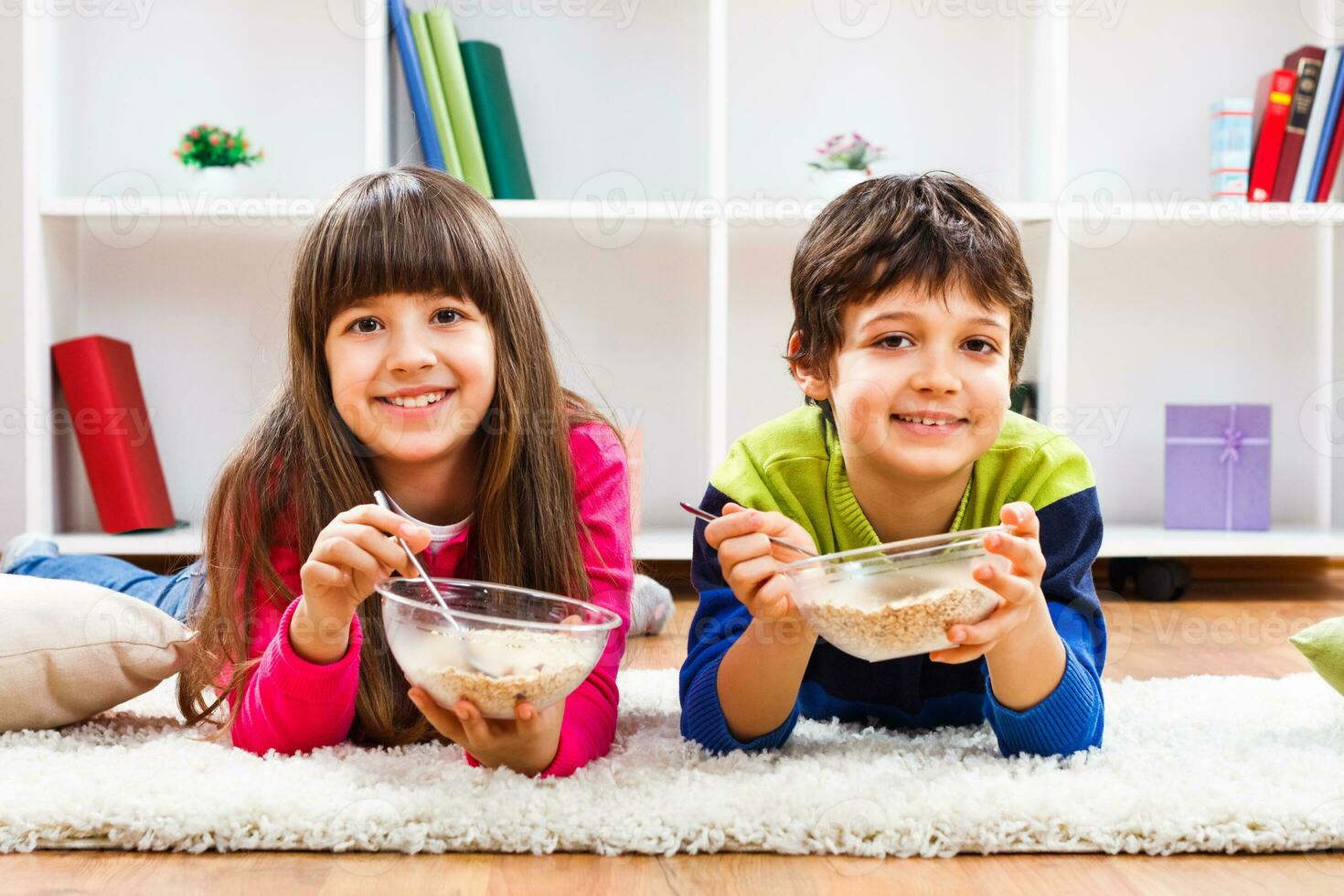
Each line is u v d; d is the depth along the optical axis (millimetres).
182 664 1075
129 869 736
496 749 844
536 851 769
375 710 1025
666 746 977
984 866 753
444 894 699
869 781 845
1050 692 912
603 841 773
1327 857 768
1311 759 907
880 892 706
